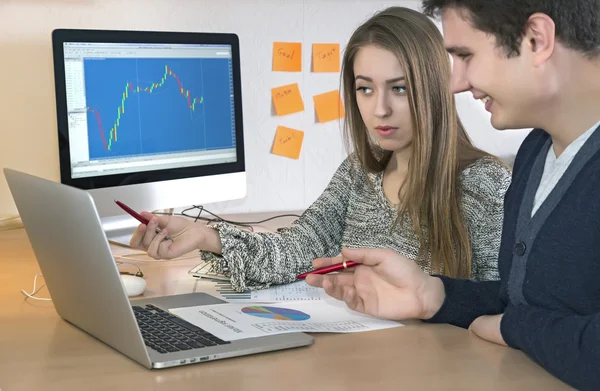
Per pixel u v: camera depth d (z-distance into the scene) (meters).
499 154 2.46
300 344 1.08
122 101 1.80
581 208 0.97
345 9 2.28
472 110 2.42
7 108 2.05
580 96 0.95
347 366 1.01
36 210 1.14
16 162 2.07
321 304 1.31
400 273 1.18
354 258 1.19
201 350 1.04
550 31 0.90
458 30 0.96
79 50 1.74
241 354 1.05
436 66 1.46
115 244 1.77
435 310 1.19
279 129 2.27
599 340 0.90
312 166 2.31
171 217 1.46
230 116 1.98
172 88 1.87
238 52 1.98
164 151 1.87
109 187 1.79
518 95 0.95
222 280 1.49
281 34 2.23
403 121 1.48
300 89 2.27
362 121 1.60
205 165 1.94
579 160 0.98
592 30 0.90
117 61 1.79
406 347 1.08
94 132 1.77
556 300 1.00
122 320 1.02
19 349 1.09
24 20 2.03
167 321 1.17
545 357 0.97
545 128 1.00
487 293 1.21
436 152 1.46
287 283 1.49
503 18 0.91
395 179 1.59
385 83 1.47
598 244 0.96
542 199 1.05
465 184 1.46
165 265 1.61
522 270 1.04
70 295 1.14
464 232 1.45
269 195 2.29
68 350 1.08
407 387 0.94
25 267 1.59
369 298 1.20
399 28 1.46
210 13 2.17
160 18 2.14
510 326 1.04
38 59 2.05
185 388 0.94
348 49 1.53
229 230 1.46
